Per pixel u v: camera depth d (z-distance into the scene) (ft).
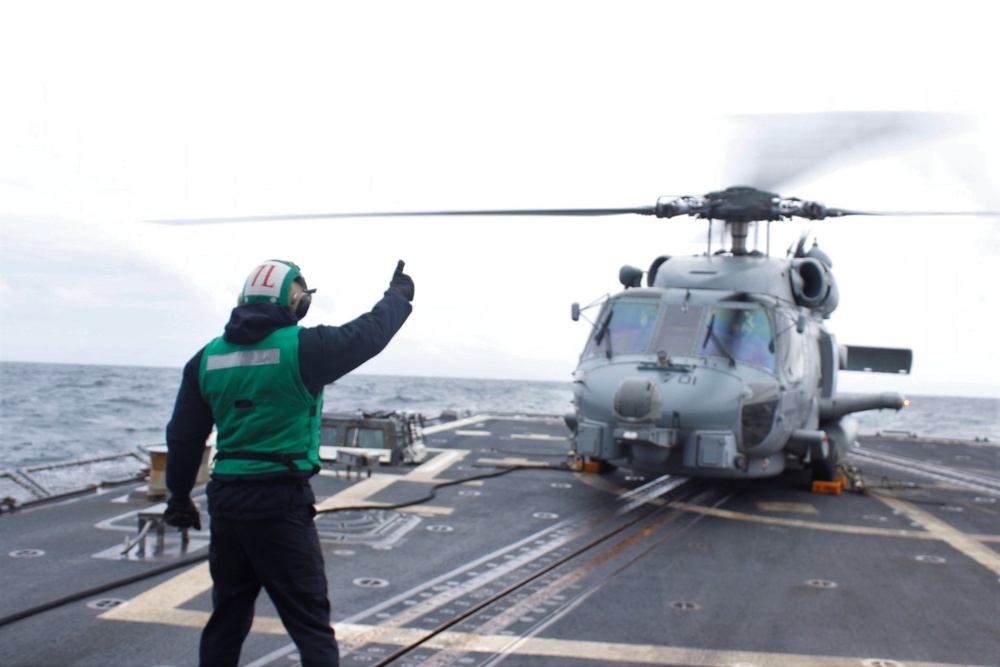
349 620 19.61
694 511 35.94
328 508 32.30
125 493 34.47
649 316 39.78
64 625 18.85
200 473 35.91
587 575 24.49
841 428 46.85
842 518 35.47
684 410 36.11
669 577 24.73
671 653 18.29
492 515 32.68
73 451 101.81
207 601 20.61
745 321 38.75
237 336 13.75
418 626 19.35
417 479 40.45
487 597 21.76
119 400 192.85
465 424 72.08
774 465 40.11
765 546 29.53
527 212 35.94
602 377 38.17
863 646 19.19
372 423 45.37
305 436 13.84
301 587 13.53
